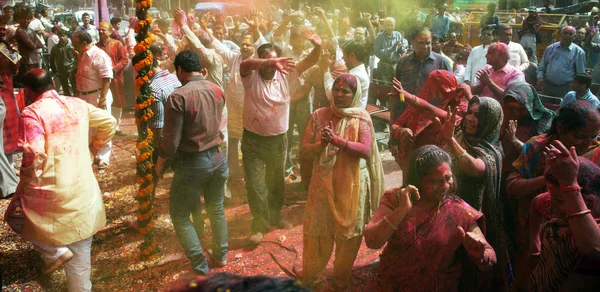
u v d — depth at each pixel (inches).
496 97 199.8
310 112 240.8
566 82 323.9
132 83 363.6
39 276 167.9
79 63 283.1
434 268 113.6
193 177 159.5
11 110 260.1
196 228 189.3
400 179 254.4
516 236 144.6
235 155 246.1
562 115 124.0
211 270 172.6
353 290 159.8
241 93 233.1
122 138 339.0
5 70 256.2
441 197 109.7
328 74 211.5
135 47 163.8
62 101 147.1
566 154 92.1
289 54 256.8
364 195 151.2
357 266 174.7
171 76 206.5
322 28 363.9
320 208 151.1
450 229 111.7
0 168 230.8
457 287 119.3
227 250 175.5
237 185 248.1
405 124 173.0
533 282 112.5
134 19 355.9
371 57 392.8
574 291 101.2
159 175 170.6
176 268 174.7
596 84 296.4
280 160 194.4
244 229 203.6
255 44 244.4
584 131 121.2
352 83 147.9
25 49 374.9
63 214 144.0
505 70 214.7
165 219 211.8
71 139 145.6
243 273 171.2
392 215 108.5
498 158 132.6
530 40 398.0
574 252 99.1
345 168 147.9
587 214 92.6
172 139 152.9
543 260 108.9
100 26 342.6
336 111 149.9
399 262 115.6
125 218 212.7
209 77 220.5
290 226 204.2
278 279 38.1
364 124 149.2
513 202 143.9
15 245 188.7
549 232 106.4
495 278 130.0
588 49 432.1
